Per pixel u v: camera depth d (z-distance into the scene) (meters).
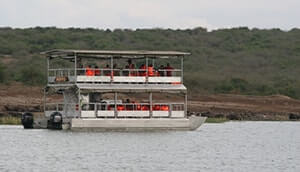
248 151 141.50
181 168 118.00
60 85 161.25
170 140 150.38
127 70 158.50
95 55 158.25
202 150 139.75
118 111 158.00
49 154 129.38
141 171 113.94
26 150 133.88
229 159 129.62
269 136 170.75
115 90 156.38
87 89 154.62
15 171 112.56
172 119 162.00
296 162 127.69
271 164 125.00
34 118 173.25
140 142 145.62
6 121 183.88
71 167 116.44
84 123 156.12
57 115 160.50
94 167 116.56
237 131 181.00
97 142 143.88
